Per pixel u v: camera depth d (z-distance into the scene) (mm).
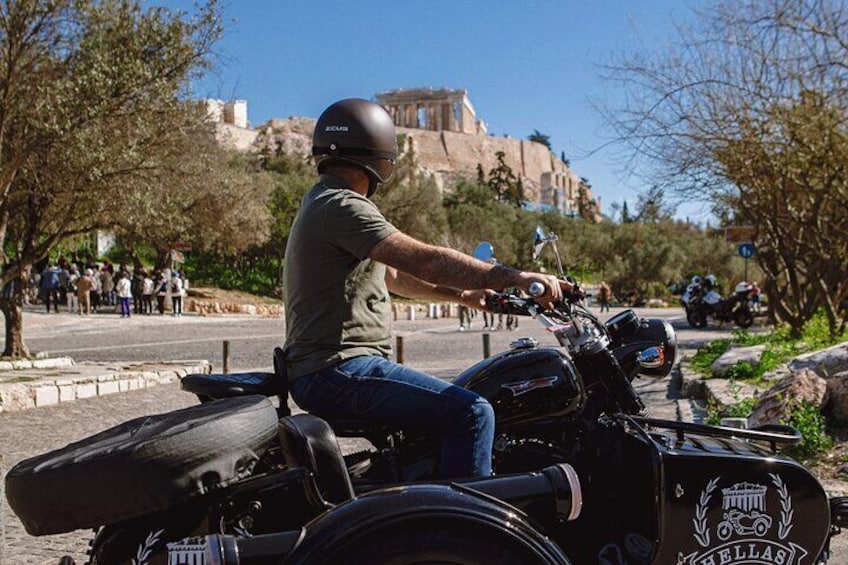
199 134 15953
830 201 13961
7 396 10602
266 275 45750
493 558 2553
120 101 13328
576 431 3391
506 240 59500
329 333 3146
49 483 2588
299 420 2889
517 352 3404
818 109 12273
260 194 36625
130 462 2564
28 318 28734
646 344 3623
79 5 12875
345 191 3193
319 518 2613
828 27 11977
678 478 3021
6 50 12570
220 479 2643
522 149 168125
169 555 2602
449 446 3023
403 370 3125
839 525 3299
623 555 3197
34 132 13062
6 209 14367
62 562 2961
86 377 12305
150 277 35969
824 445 6430
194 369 14750
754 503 3053
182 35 13617
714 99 13094
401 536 2547
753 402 7887
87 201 14414
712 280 28047
